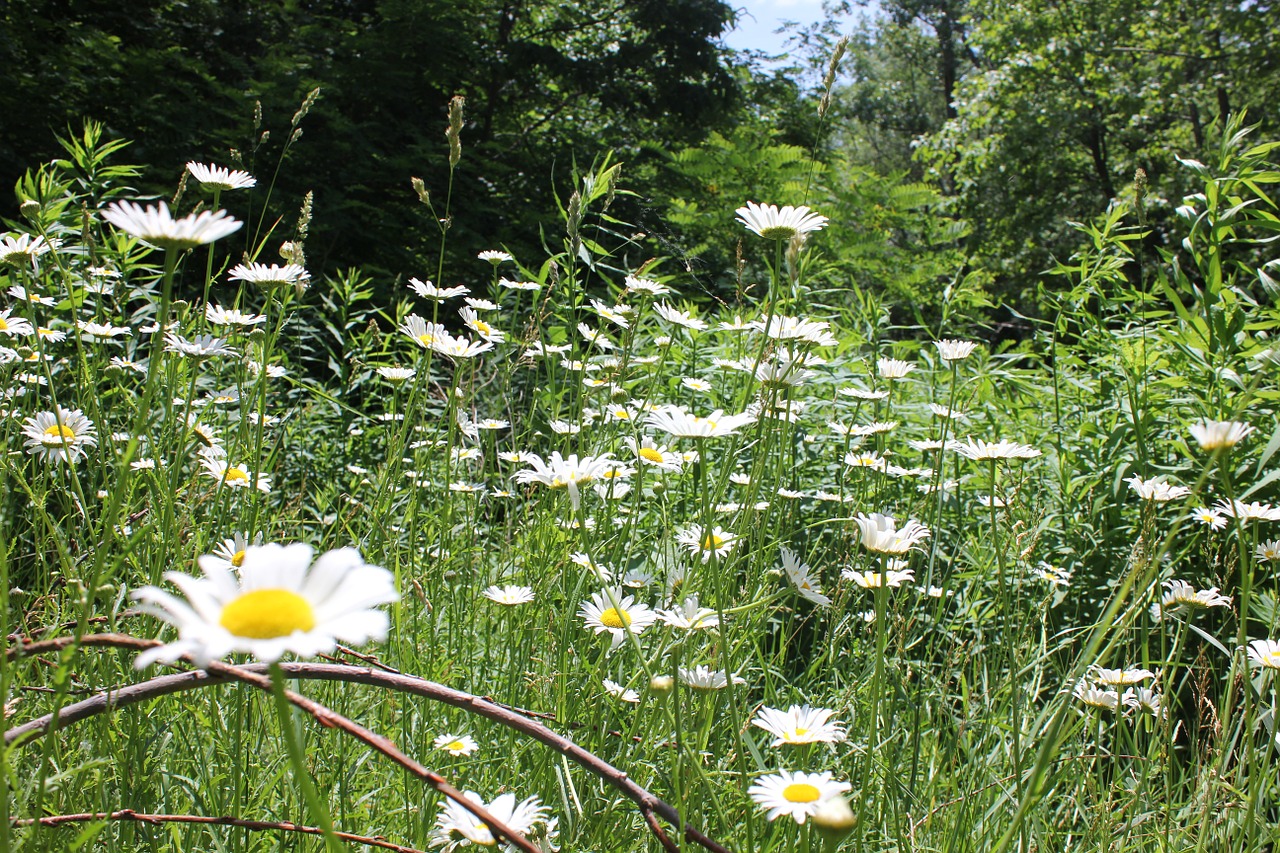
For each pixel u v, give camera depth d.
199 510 2.36
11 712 1.34
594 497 2.72
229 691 1.86
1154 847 1.99
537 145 16.14
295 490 4.19
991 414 4.57
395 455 2.54
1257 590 2.91
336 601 0.73
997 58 22.70
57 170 4.40
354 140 12.01
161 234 1.12
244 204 10.49
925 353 5.12
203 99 12.40
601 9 19.44
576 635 2.26
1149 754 2.04
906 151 38.38
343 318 5.37
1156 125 22.38
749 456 3.61
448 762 1.84
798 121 21.81
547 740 1.25
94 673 1.69
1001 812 1.92
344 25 13.91
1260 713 1.85
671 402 4.44
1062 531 3.73
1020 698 2.20
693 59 18.50
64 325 3.36
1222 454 1.10
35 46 11.37
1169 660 1.96
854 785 2.00
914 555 3.00
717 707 1.84
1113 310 4.80
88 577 1.82
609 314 3.29
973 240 23.53
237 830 1.42
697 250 7.80
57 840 1.36
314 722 1.87
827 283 7.88
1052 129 20.97
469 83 15.45
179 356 2.13
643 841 1.71
